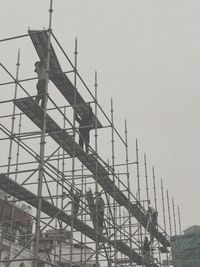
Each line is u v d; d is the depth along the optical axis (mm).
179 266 35656
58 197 21844
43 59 20547
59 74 21688
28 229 26797
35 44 20547
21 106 20438
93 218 23641
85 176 23734
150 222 33000
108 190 27156
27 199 18781
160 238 36688
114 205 25891
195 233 36250
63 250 34531
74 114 21547
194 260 35438
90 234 25156
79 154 23234
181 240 36438
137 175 32250
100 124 26047
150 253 33312
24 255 34500
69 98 24016
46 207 20312
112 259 27203
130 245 27109
